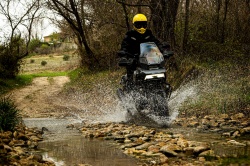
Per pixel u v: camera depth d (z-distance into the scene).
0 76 25.38
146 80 7.32
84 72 27.48
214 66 15.22
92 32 27.52
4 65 25.92
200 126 7.08
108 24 23.83
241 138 5.77
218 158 4.39
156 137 6.04
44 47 75.25
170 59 14.74
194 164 4.16
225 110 8.52
